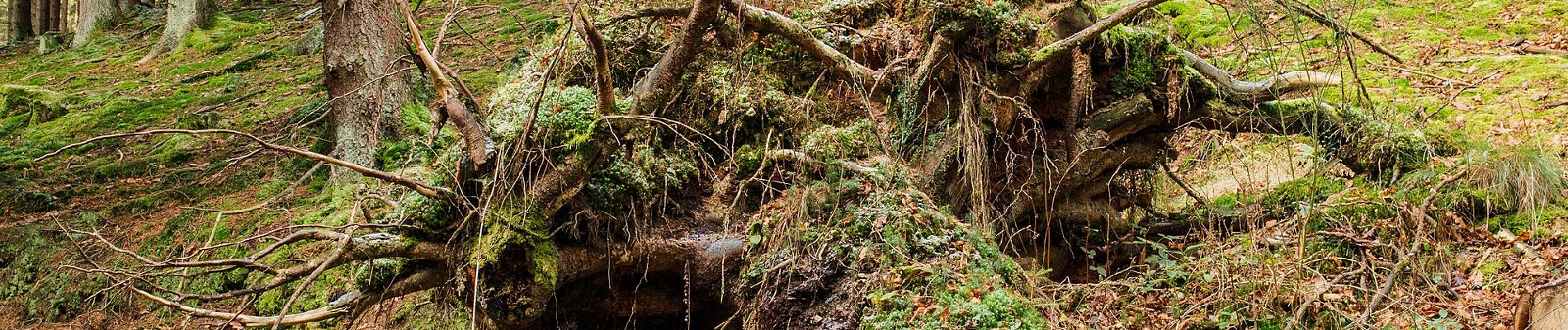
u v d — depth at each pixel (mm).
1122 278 5582
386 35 7953
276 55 13508
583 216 4430
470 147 4195
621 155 4418
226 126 10117
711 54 4824
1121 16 4926
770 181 4629
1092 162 5414
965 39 4840
